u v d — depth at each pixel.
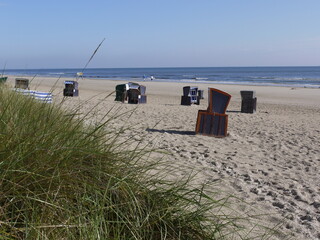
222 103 8.81
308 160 6.57
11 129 2.35
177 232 2.50
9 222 1.91
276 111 17.89
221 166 5.79
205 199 3.48
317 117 15.25
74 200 2.30
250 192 4.43
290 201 4.21
